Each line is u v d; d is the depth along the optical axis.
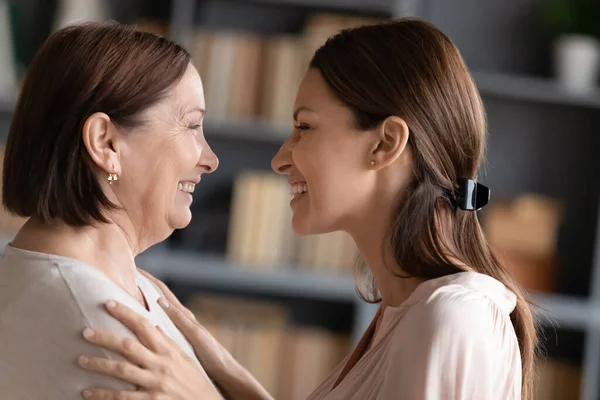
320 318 4.80
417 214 1.92
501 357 1.83
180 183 2.00
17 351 1.75
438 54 1.93
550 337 4.79
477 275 1.87
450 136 1.93
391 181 1.95
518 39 4.79
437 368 1.74
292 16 4.71
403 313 1.88
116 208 1.86
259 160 4.77
